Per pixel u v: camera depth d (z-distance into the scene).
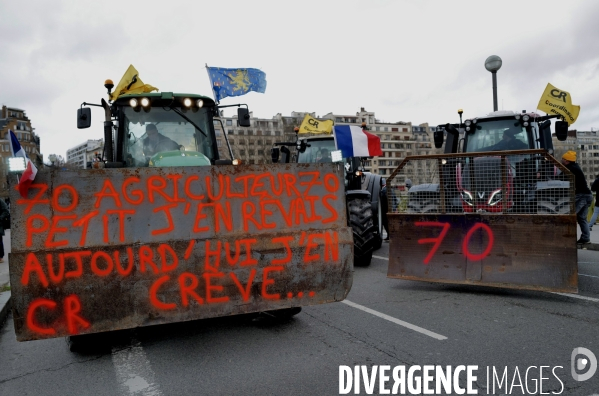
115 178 3.65
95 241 3.57
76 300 3.50
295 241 4.14
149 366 3.82
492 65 12.91
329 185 4.32
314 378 3.47
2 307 5.79
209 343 4.34
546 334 4.31
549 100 9.64
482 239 6.04
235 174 3.99
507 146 8.51
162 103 6.49
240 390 3.30
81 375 3.71
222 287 3.89
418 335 4.41
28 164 3.39
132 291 3.64
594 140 172.62
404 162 6.57
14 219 3.40
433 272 6.30
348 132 6.80
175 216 3.79
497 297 5.82
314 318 5.09
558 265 5.58
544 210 5.71
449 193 6.29
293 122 116.31
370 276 7.43
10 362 4.14
